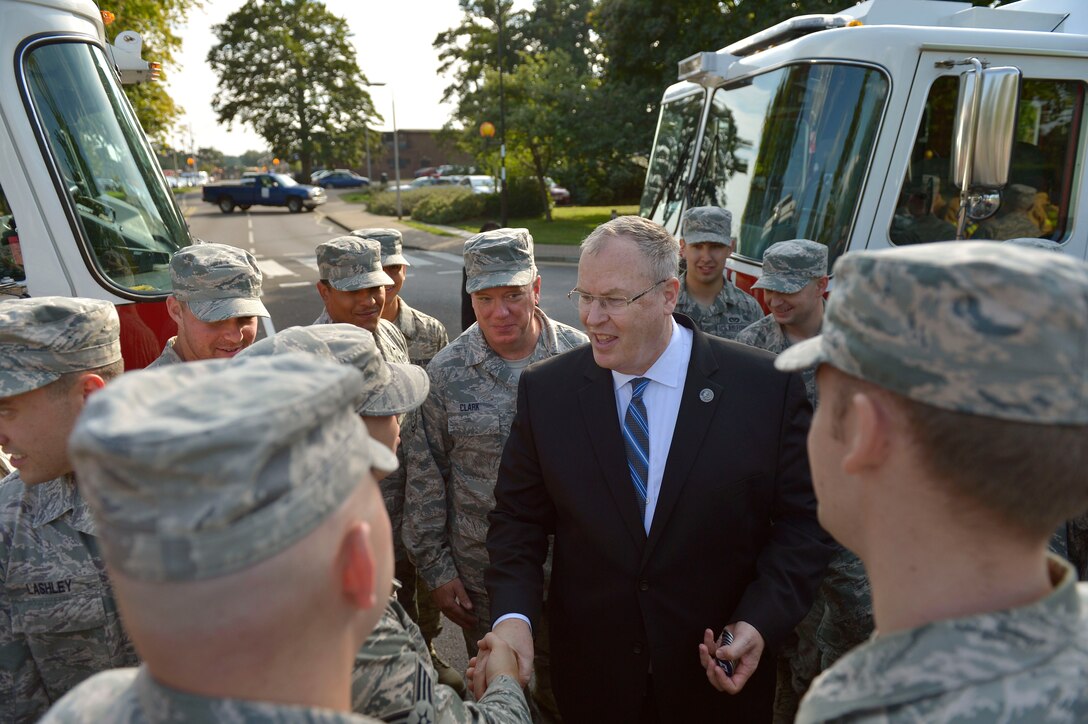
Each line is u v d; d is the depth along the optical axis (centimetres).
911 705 86
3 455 231
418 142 7206
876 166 415
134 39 476
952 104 418
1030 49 414
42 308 164
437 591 291
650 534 206
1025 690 82
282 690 84
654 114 2291
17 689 177
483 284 273
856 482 98
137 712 85
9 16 372
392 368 190
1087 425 81
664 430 214
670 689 209
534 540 227
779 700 308
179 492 75
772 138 465
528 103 2595
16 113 372
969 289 81
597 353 214
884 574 96
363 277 348
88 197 398
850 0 1648
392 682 129
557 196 3309
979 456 83
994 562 88
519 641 199
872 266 89
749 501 208
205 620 78
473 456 285
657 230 212
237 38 5412
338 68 5562
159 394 84
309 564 82
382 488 311
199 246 282
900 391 87
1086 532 206
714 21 1869
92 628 177
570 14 5275
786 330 359
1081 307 78
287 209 3919
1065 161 436
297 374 88
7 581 175
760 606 197
